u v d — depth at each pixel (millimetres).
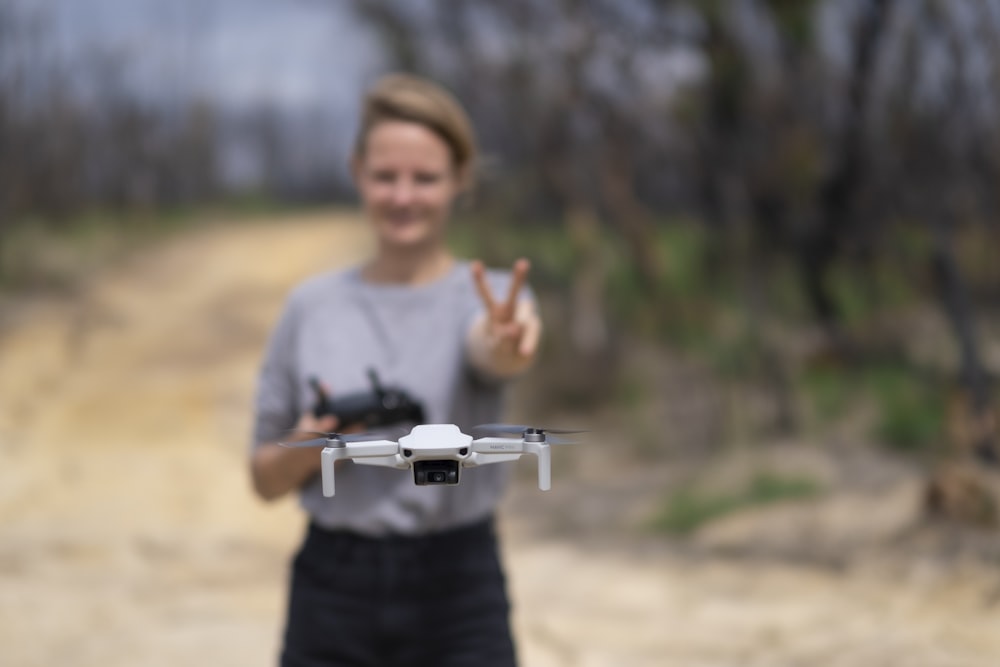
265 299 21828
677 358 14031
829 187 11352
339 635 2461
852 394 11758
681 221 13625
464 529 2502
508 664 2496
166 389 14453
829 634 5527
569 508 10617
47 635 5867
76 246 25500
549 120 12781
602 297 14914
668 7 11320
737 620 6055
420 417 2410
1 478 10406
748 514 8906
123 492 10344
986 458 7910
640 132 12352
